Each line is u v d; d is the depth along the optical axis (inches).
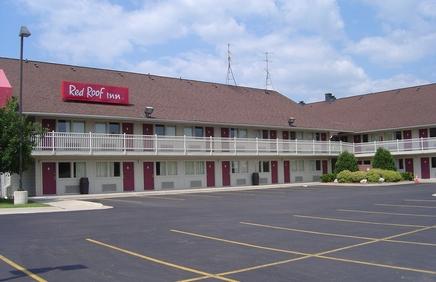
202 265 410.6
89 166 1339.8
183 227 636.1
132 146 1366.9
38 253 464.4
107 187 1371.8
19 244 511.5
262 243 513.7
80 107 1315.2
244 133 1744.6
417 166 1953.7
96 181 1350.9
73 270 394.9
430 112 1990.7
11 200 1071.0
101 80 1549.0
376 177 1704.0
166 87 1721.2
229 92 1948.8
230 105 1802.4
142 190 1445.6
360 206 895.1
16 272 390.0
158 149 1419.8
